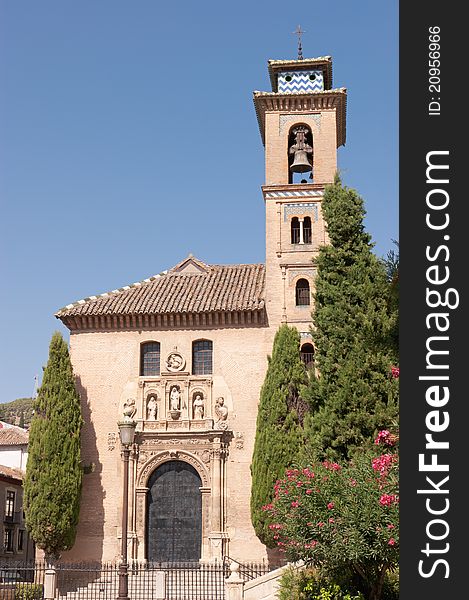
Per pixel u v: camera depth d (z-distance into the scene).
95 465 44.31
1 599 35.91
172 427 44.22
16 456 66.88
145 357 46.16
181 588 38.19
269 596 30.95
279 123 47.91
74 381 44.09
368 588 26.16
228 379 44.78
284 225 46.47
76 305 47.12
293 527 24.45
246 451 43.59
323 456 32.34
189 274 50.38
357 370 33.19
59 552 42.06
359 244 35.62
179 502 43.59
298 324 44.88
